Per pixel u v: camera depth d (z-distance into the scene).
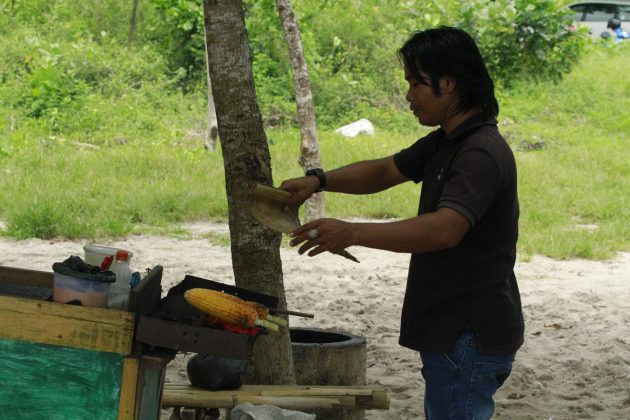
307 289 9.20
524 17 20.39
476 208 3.36
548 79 20.61
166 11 19.67
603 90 20.39
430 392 3.64
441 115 3.59
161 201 12.50
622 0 25.89
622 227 12.45
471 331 3.54
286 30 11.05
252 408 4.06
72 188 12.77
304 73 11.09
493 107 3.59
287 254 10.84
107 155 14.78
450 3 20.95
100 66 18.97
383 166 4.05
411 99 3.63
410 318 3.64
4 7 20.81
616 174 15.39
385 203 13.01
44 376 3.48
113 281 3.57
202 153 15.59
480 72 3.57
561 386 6.57
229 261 10.14
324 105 18.88
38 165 14.09
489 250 3.53
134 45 20.08
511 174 3.50
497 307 3.55
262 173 4.72
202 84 19.27
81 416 3.48
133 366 3.46
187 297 3.70
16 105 17.62
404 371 6.72
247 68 4.69
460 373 3.55
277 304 4.33
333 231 3.35
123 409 3.47
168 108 18.23
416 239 3.33
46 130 16.72
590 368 6.96
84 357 3.46
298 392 4.41
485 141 3.47
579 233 11.84
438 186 3.57
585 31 20.89
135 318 3.44
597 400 6.25
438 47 3.53
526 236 11.77
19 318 3.45
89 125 17.02
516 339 3.61
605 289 9.63
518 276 10.16
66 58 18.94
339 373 4.83
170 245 10.88
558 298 9.15
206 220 12.41
